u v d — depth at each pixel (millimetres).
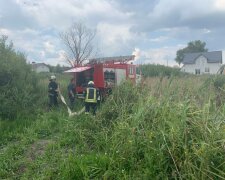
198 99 9312
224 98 9086
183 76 16406
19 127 12781
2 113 15414
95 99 14633
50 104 17719
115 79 18344
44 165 8555
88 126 11039
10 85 16719
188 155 6699
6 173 8344
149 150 7461
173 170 6859
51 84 17812
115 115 10922
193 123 7418
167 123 7730
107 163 7832
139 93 11656
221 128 6973
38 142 10984
